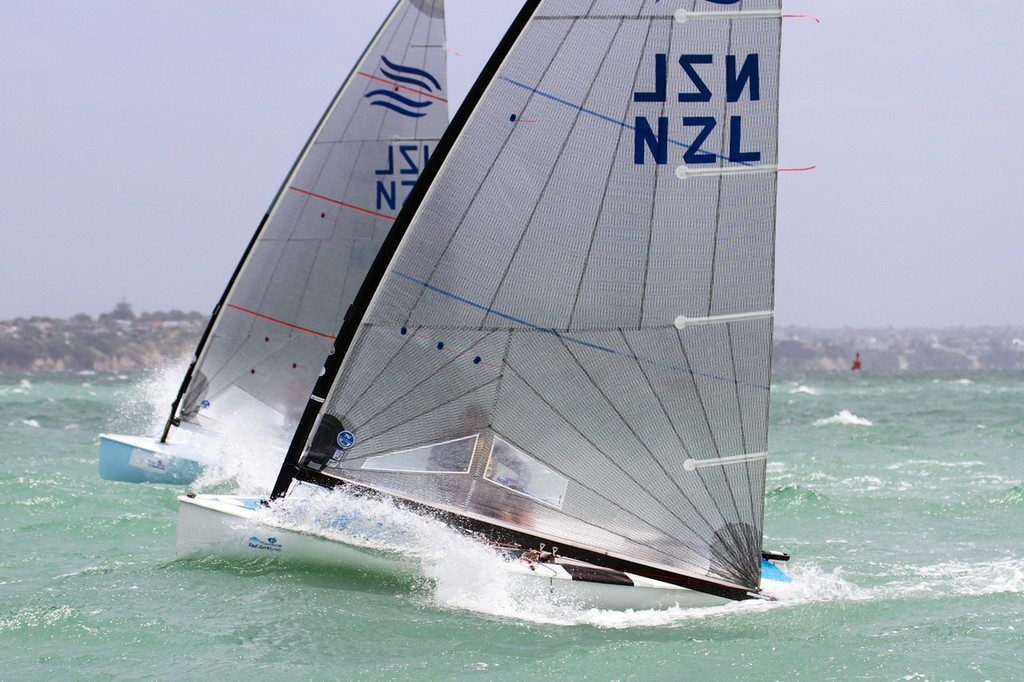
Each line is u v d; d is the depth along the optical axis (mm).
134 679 31047
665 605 38938
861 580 45125
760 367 38062
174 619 36219
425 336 38875
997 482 77938
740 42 37438
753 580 39594
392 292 38750
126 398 196875
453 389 38938
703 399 38375
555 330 38469
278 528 40531
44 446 100312
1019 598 41469
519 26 37625
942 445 109750
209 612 36938
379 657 33094
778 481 81188
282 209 69188
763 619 38031
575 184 38062
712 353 38188
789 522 62000
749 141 37594
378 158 68062
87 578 41438
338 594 39156
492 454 39000
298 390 69438
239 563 41125
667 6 37469
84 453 94062
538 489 39000
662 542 39125
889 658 33250
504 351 38656
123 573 41969
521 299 38469
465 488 39094
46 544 49656
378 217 68125
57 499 61062
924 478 81875
